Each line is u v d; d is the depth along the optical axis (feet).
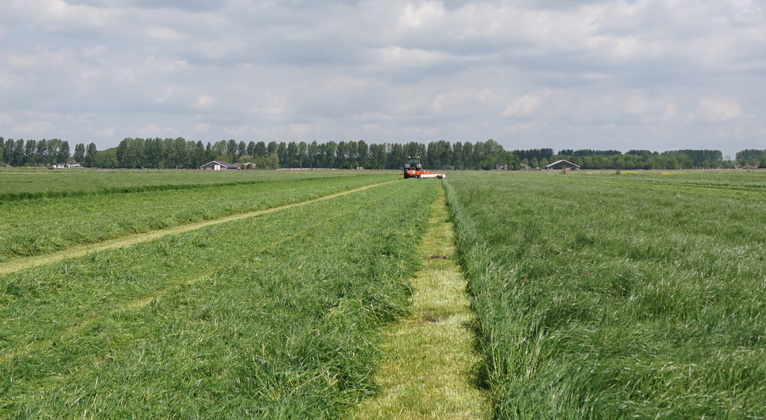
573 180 230.27
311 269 32.65
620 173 400.88
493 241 41.70
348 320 22.47
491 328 20.68
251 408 14.96
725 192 128.16
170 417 14.78
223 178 242.78
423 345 21.48
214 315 23.94
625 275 26.63
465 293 29.30
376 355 20.26
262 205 89.40
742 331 18.92
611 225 49.32
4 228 55.52
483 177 278.46
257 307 24.79
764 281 26.11
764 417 13.47
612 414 13.41
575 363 16.16
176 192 129.08
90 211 80.02
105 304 28.04
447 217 71.15
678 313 21.89
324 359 18.25
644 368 15.43
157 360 18.34
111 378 17.12
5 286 28.40
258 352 18.95
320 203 88.53
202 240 46.37
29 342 22.20
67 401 15.34
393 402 16.63
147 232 59.00
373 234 49.65
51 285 30.32
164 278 34.35
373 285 27.71
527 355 17.48
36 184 147.33
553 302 22.33
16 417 14.94
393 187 157.17
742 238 43.11
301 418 14.48
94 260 37.32
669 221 55.47
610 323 20.17
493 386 17.03
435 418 15.53
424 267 36.99
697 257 31.68
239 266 35.70
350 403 16.49
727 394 14.46
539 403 14.03
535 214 61.05
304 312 24.14
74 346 20.76
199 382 16.81
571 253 33.35
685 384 15.12
